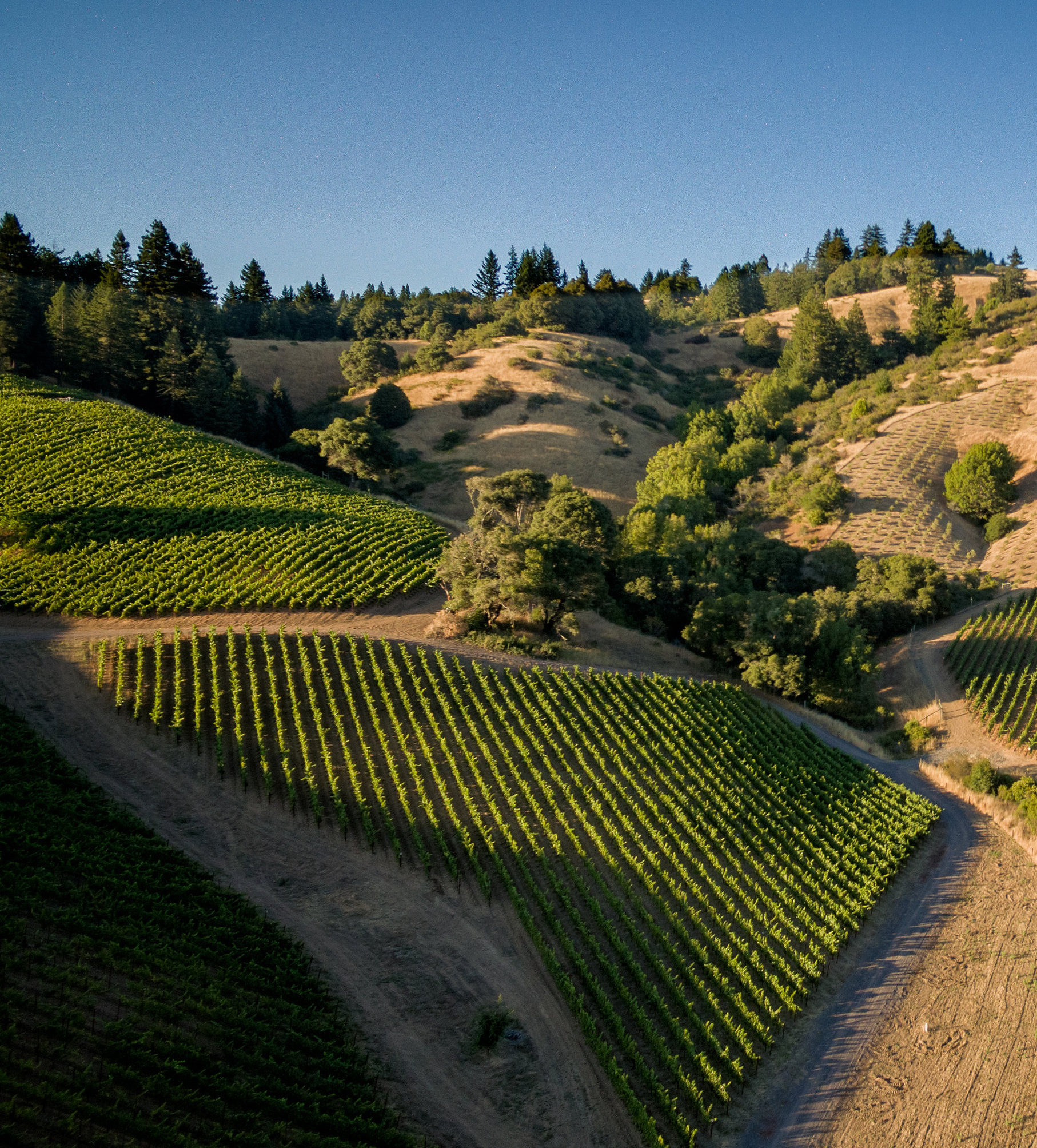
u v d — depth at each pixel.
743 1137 24.41
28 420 81.62
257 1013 24.56
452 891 33.84
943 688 61.09
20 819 30.81
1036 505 87.75
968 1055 27.78
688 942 31.47
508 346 143.00
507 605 59.94
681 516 84.94
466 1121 23.47
